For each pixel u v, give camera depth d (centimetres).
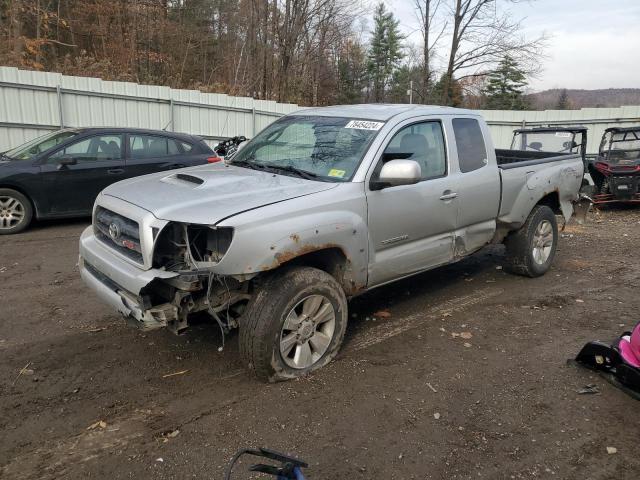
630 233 953
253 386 373
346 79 5353
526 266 618
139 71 2633
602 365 392
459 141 506
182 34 3048
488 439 319
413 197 443
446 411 347
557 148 1145
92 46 2802
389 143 433
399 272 452
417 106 493
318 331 399
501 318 512
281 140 485
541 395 369
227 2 3147
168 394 364
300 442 312
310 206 371
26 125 1277
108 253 384
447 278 639
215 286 359
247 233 336
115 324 480
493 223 554
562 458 303
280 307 360
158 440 312
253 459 296
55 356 417
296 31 2662
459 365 412
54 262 673
